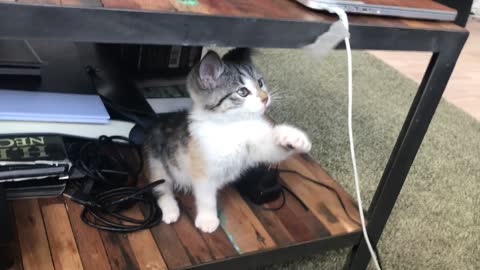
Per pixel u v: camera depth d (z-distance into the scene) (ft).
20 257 2.26
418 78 6.79
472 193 4.39
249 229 2.74
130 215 2.65
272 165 3.09
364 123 5.21
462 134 5.45
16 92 2.81
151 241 2.50
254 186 2.95
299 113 5.10
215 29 1.75
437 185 4.41
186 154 2.64
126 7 1.59
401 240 3.60
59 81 3.14
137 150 3.10
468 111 6.13
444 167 4.73
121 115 3.11
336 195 3.20
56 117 2.64
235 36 1.80
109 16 1.56
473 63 7.79
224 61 2.76
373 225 2.94
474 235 3.83
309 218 2.92
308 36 1.95
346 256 3.31
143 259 2.38
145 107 3.26
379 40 2.16
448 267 3.43
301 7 2.06
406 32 2.20
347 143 4.72
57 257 2.30
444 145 5.14
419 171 4.57
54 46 3.65
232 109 2.61
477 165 4.87
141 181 2.90
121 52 3.76
